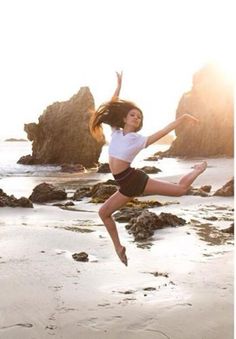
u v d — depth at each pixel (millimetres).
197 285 7836
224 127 58531
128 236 12102
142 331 6008
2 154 83938
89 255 10141
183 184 4684
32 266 9125
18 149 114062
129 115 4656
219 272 8609
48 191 21188
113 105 4672
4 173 39469
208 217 14891
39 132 52250
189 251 10328
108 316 6504
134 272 8719
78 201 20781
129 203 17547
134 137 4582
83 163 50531
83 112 50750
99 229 13289
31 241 11336
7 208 17234
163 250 10484
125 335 5898
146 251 10430
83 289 7711
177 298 7195
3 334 5957
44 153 51438
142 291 7582
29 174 38812
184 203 18406
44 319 6430
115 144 4652
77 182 31172
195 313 6551
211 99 60844
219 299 7098
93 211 17406
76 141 50500
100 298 7254
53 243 11172
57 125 50875
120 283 8031
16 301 7117
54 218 15492
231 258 9625
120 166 4617
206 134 59656
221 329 5996
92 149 50531
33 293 7492
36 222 14562
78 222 14734
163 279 8234
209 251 10305
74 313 6633
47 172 41031
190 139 60781
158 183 4641
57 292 7551
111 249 10703
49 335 5930
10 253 10141
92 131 4816
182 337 5805
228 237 11781
